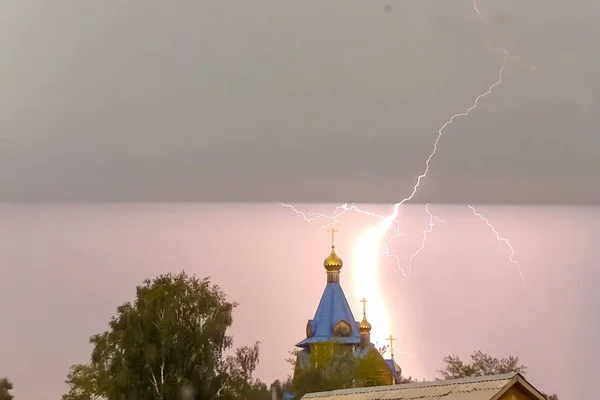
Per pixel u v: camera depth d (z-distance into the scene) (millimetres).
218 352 24234
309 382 28875
